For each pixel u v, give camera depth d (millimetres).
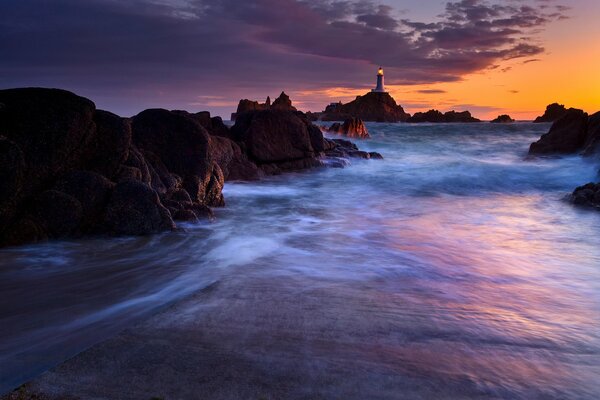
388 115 142000
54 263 6898
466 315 4555
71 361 3223
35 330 4250
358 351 3570
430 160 26547
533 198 15016
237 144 18953
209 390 2896
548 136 26859
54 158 8406
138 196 8781
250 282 5637
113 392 2836
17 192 7812
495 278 6203
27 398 2744
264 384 2994
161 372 3107
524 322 4414
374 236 9109
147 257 7316
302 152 20188
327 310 4547
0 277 6211
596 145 22469
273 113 19766
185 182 11547
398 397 2891
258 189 16062
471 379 3176
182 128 11961
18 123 8344
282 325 4074
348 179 18812
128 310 4871
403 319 4355
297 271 6336
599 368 3436
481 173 20438
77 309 4906
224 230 9523
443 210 12711
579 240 9016
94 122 9172
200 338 3707
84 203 8398
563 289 5766
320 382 3045
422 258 7281
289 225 10289
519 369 3371
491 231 9836
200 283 5879
